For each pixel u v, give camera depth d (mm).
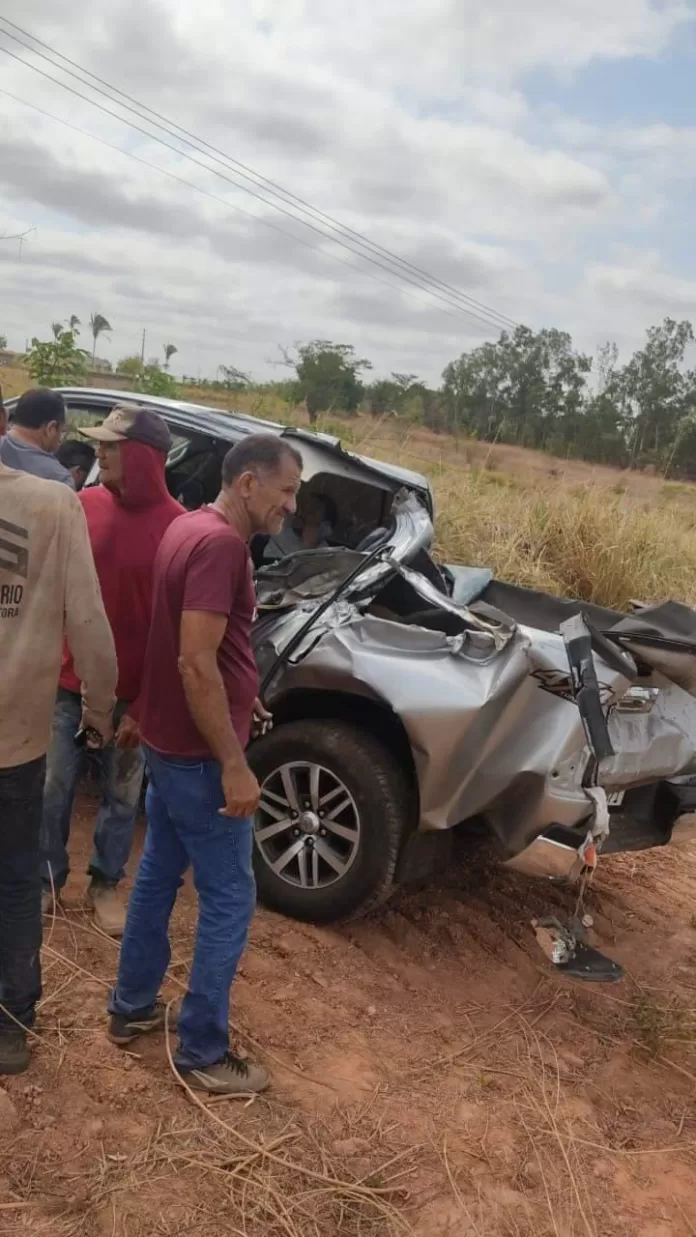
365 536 4891
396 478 4969
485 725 3535
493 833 3664
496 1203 2623
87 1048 2926
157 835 2861
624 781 3699
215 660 2523
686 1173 2877
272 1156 2611
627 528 9656
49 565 2562
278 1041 3162
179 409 4992
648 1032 3518
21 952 2740
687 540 10547
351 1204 2514
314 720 3877
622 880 4973
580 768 3514
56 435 3916
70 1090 2738
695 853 5492
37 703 2619
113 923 3578
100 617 2666
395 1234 2443
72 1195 2375
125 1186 2428
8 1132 2545
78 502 2646
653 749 3807
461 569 5211
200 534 2541
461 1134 2867
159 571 2654
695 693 3713
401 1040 3291
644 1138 3008
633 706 3736
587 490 10328
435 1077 3125
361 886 3744
